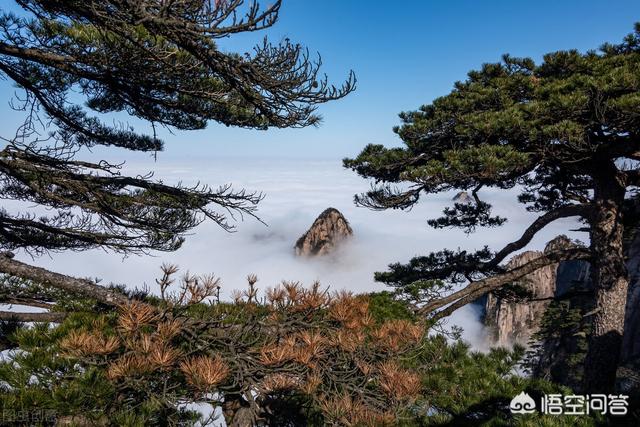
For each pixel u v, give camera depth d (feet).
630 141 33.91
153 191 39.14
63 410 12.16
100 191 37.50
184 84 26.89
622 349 72.49
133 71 25.63
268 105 23.73
